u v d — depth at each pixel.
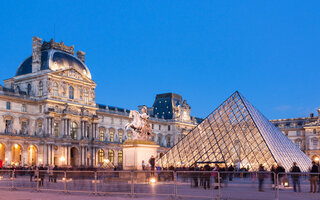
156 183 38.88
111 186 40.75
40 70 145.12
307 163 79.56
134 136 61.22
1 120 134.12
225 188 35.62
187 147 83.69
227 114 82.81
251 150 74.44
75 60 156.00
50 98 142.25
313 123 192.00
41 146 138.75
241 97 84.25
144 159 59.66
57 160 142.12
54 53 149.88
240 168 70.44
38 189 46.78
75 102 151.25
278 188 34.69
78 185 43.22
